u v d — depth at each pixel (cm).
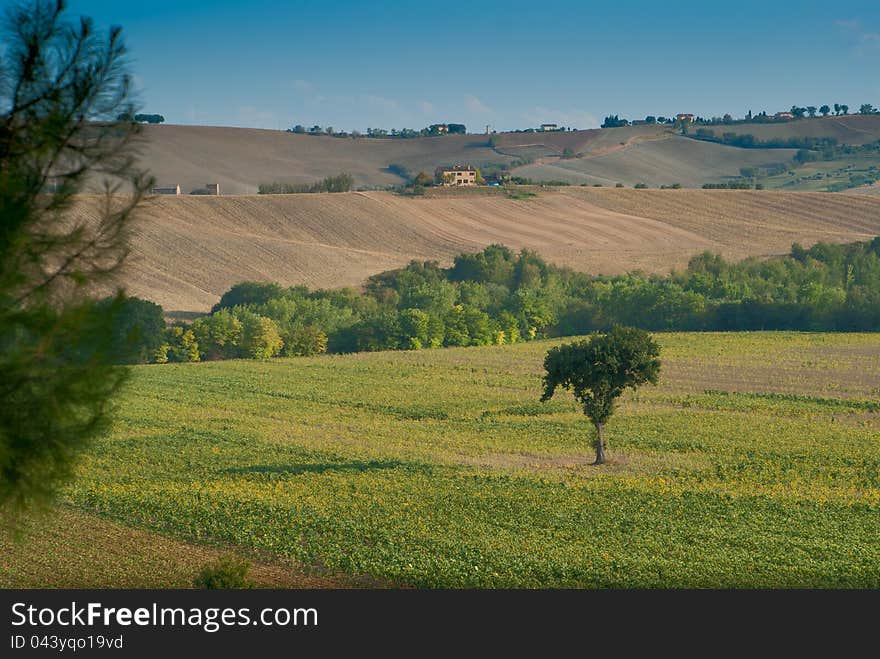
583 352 9762
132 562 5519
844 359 17600
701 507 7619
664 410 13162
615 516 7238
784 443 10744
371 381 16188
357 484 8612
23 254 2047
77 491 7606
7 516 2205
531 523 7000
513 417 12950
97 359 2111
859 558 5950
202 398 14462
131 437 11306
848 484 8794
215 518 6831
